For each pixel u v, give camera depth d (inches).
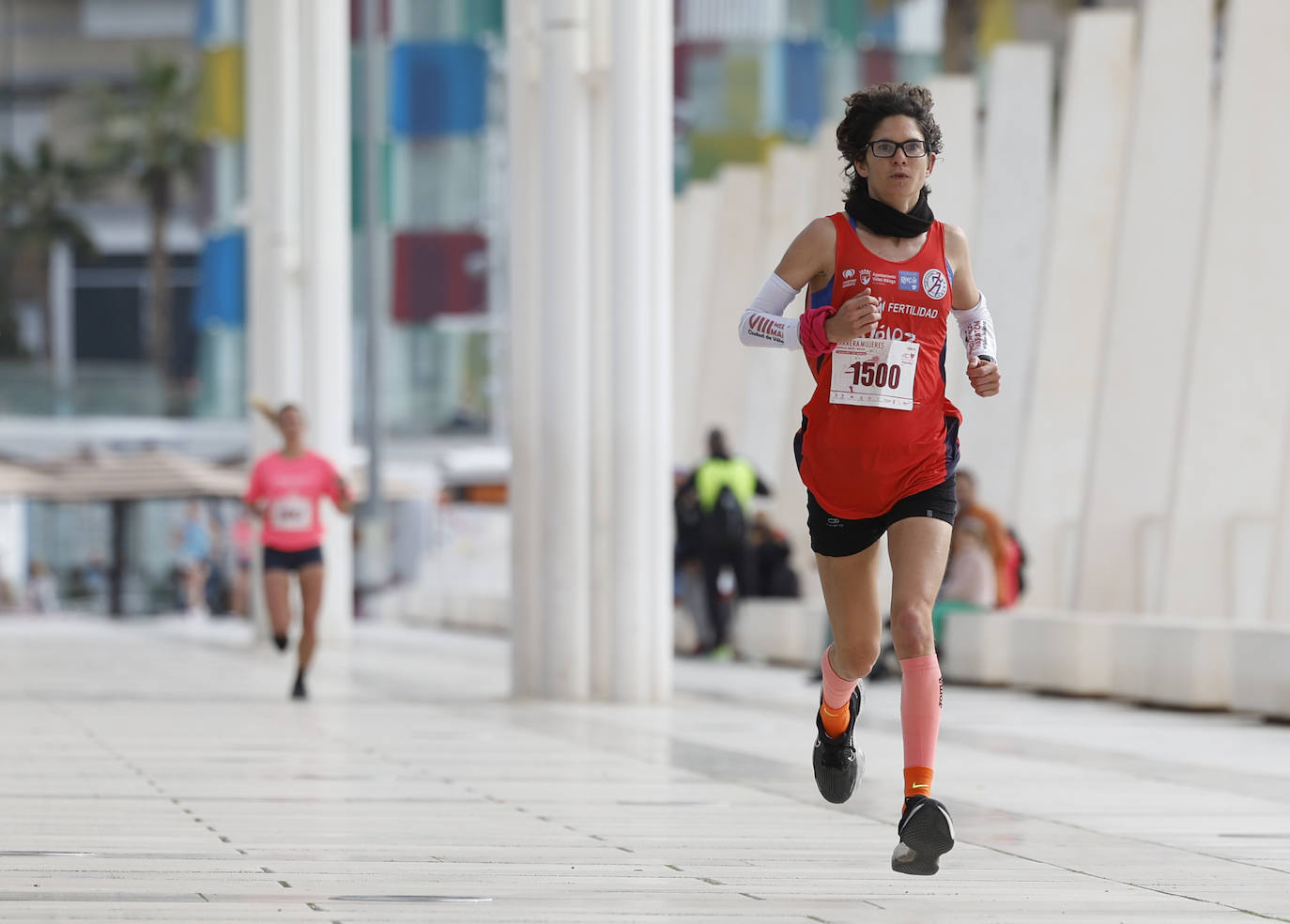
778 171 3705.7
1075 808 1061.1
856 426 751.1
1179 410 2326.5
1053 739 1541.6
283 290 3255.4
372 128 4712.1
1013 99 2992.1
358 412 6722.4
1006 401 2962.6
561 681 1872.5
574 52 1818.4
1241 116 2308.1
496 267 6747.1
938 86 3068.4
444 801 1060.5
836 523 770.8
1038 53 2992.1
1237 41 2309.3
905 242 759.1
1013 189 2987.2
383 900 721.6
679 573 2974.9
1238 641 1793.8
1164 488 2551.7
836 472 757.9
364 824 954.1
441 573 5305.1
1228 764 1325.0
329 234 3228.3
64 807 1023.0
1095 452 2561.5
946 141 3061.0
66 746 1402.6
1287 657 1711.4
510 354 1903.3
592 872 797.9
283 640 1918.1
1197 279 2326.5
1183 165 2561.5
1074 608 2561.5
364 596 4685.0
